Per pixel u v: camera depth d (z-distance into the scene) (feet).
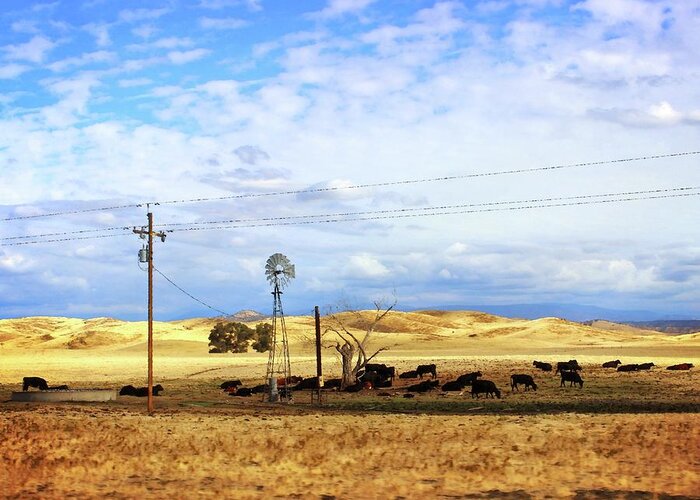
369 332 239.91
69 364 368.68
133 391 202.90
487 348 497.05
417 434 99.50
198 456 81.51
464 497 60.29
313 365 338.75
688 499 58.90
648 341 560.20
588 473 69.97
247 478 68.85
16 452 83.30
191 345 570.46
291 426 113.50
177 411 148.56
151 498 59.93
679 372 262.88
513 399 187.32
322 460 78.33
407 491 62.34
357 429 107.86
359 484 65.21
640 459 77.25
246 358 431.43
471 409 164.66
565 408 164.14
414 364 331.16
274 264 196.24
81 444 89.92
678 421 109.70
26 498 59.77
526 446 88.12
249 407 170.40
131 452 84.69
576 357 381.40
